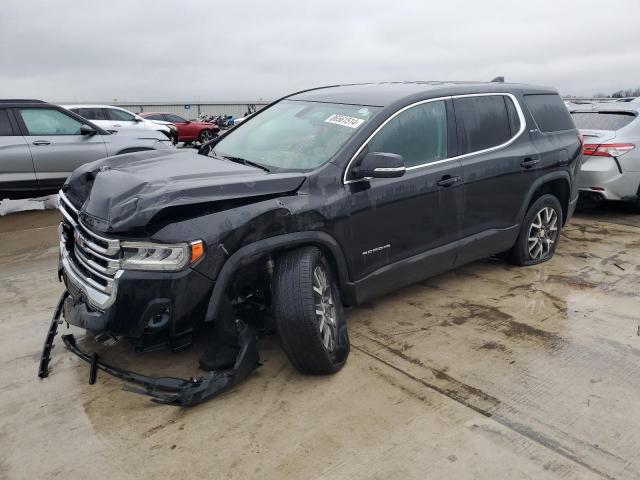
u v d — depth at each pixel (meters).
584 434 2.62
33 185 7.50
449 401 2.89
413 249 3.78
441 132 3.96
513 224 4.62
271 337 3.59
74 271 3.02
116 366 3.23
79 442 2.56
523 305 4.17
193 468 2.39
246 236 2.80
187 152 3.97
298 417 2.74
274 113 4.27
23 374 3.16
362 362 3.28
